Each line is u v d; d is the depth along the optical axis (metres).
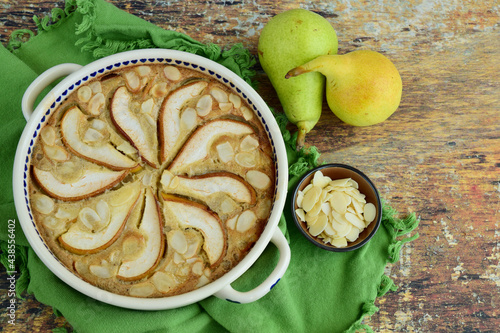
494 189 0.68
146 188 0.58
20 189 0.55
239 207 0.58
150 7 0.68
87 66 0.58
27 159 0.57
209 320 0.62
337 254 0.64
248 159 0.59
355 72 0.61
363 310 0.63
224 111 0.60
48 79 0.58
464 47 0.69
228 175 0.59
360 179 0.63
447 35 0.70
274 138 0.58
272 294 0.62
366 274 0.64
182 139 0.59
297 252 0.64
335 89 0.62
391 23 0.69
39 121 0.57
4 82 0.63
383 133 0.67
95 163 0.58
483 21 0.70
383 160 0.67
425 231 0.67
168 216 0.57
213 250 0.57
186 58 0.59
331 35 0.62
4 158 0.62
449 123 0.68
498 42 0.70
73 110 0.58
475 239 0.67
